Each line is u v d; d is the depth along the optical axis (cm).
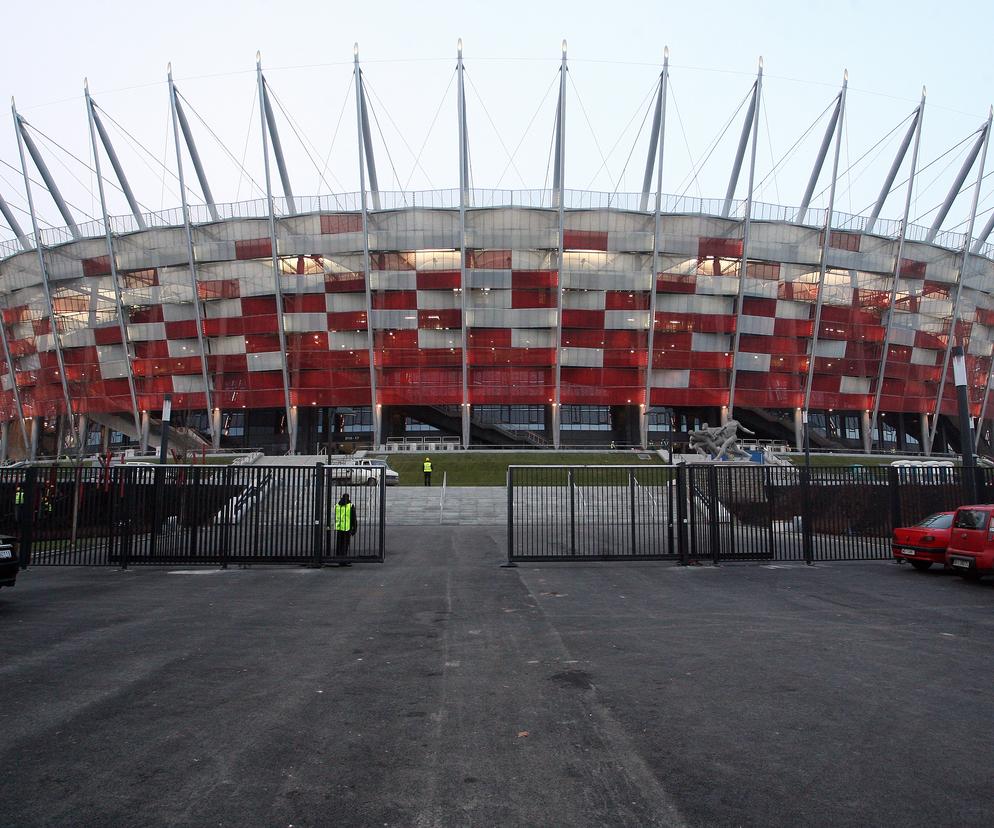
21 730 486
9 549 1009
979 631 839
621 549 1712
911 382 6856
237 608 1007
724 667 665
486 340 6200
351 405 6325
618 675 636
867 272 6550
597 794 380
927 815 355
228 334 6231
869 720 509
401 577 1348
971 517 1271
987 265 7156
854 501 1711
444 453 5688
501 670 654
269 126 6153
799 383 6500
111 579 1334
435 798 375
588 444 7150
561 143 5822
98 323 6400
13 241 6750
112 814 356
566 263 6147
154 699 562
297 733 480
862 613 959
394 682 612
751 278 6350
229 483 1538
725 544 1603
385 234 6006
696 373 6369
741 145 6494
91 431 7356
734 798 375
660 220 6097
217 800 373
